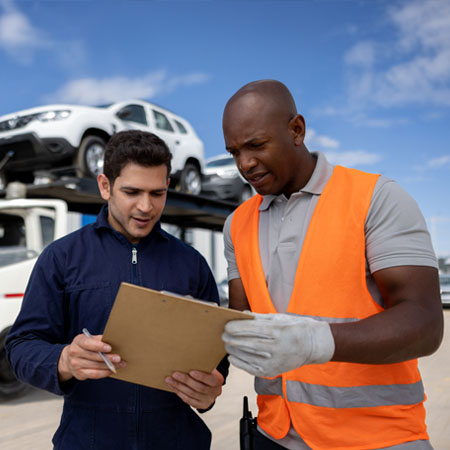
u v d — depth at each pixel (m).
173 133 8.08
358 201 1.18
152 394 1.32
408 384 1.16
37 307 1.33
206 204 7.36
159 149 1.30
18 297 4.01
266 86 1.22
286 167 1.24
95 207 6.44
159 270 1.45
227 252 1.55
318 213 1.23
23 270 4.07
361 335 0.94
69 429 1.30
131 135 1.33
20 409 3.82
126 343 1.02
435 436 3.14
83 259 1.39
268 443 1.30
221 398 4.14
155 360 1.07
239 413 3.70
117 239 1.43
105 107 6.91
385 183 1.18
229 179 8.96
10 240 4.30
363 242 1.15
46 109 6.10
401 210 1.13
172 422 1.34
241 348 0.92
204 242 18.56
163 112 8.03
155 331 0.98
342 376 1.14
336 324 0.97
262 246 1.37
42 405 3.94
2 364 3.94
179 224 8.34
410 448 1.11
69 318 1.39
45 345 1.24
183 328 0.97
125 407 1.30
